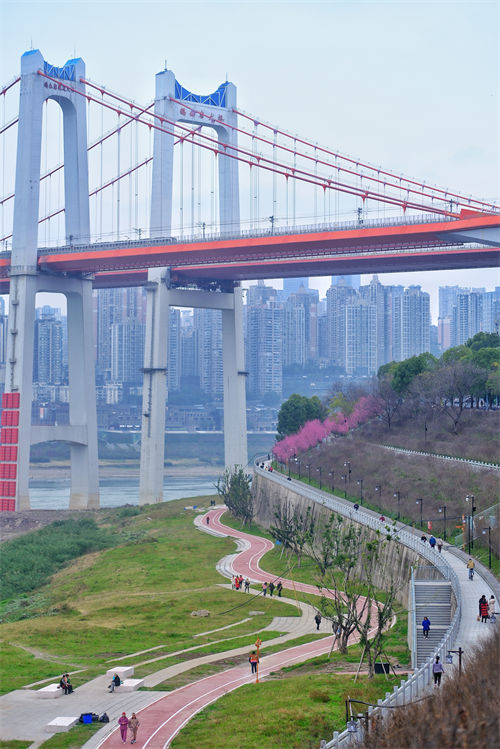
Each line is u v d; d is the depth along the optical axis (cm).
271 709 5966
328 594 9794
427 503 10994
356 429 18000
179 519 16550
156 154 19575
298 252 16712
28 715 6341
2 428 19562
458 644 5562
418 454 13738
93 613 9719
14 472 19362
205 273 19988
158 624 9131
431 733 3869
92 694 6819
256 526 15350
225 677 7131
